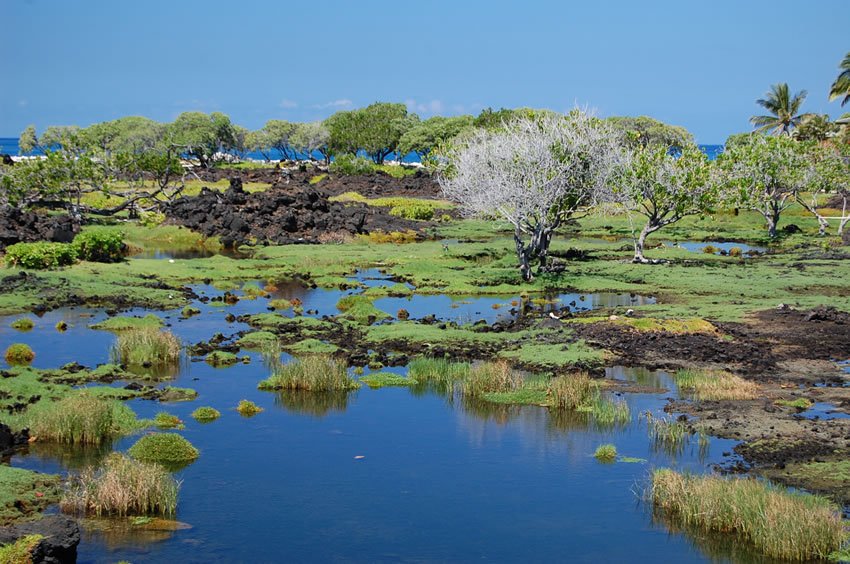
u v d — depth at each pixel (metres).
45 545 11.77
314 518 14.45
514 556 13.20
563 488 15.89
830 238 59.41
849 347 26.77
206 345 25.98
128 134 116.31
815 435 18.48
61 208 59.06
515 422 19.84
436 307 33.78
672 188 43.75
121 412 19.12
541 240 41.56
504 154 39.91
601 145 40.59
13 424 17.95
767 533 13.40
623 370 24.22
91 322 29.20
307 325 29.16
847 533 13.62
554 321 29.67
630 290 37.59
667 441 18.34
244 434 18.67
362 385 22.84
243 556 12.98
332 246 52.38
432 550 13.37
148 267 40.91
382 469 16.77
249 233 55.06
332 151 133.75
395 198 78.38
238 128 141.25
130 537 13.49
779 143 60.25
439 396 21.98
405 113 135.25
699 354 25.69
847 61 85.00
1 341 26.00
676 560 13.12
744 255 50.72
